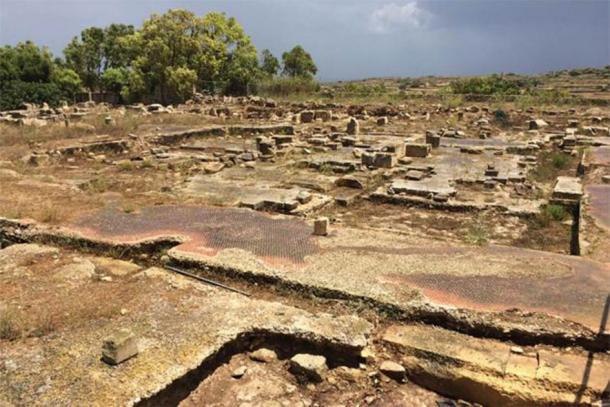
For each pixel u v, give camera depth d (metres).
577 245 8.55
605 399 4.34
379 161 15.11
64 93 45.03
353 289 6.04
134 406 4.14
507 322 5.31
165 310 5.71
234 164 16.27
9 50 44.25
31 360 4.71
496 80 47.50
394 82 99.25
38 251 7.70
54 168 15.38
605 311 5.49
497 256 7.05
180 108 33.12
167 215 9.27
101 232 8.35
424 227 10.10
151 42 41.94
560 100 35.31
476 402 4.71
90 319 5.50
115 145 18.92
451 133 22.73
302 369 4.92
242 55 46.66
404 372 4.94
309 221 8.87
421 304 5.66
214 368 5.00
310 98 40.91
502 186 13.22
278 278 6.43
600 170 14.20
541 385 4.55
